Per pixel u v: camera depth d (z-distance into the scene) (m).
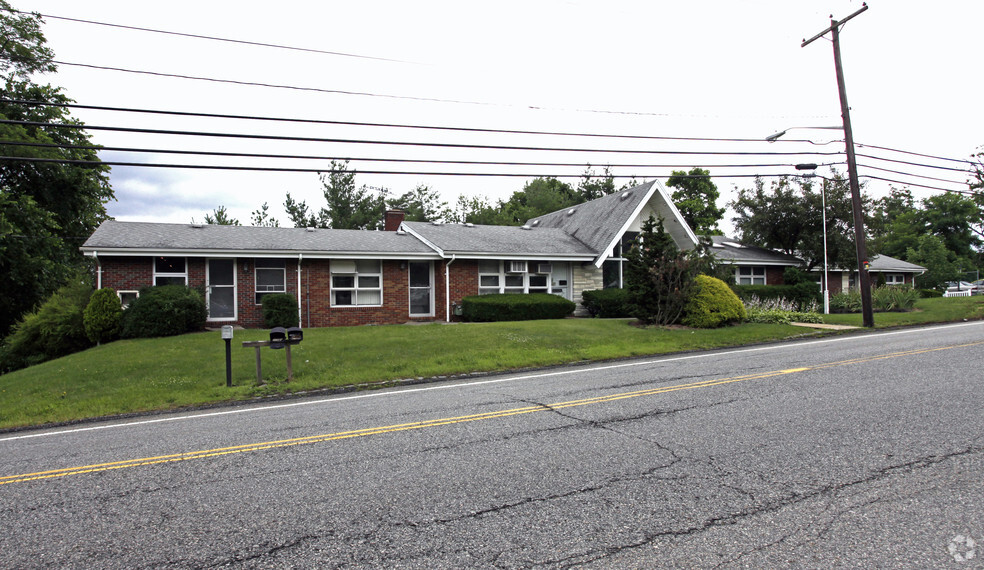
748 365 10.37
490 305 19.25
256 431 6.68
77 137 25.31
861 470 4.61
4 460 5.91
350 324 19.31
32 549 3.58
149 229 18.58
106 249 16.03
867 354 11.17
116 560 3.41
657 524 3.70
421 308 20.61
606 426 6.18
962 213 52.12
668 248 17.09
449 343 13.44
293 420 7.28
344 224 41.72
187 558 3.41
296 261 18.66
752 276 28.22
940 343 12.52
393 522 3.84
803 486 4.30
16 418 8.45
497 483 4.51
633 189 24.59
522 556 3.32
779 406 6.89
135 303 15.07
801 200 27.19
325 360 11.72
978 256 52.53
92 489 4.72
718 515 3.82
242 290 17.91
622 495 4.20
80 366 11.49
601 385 8.84
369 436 6.11
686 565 3.17
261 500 4.31
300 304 18.66
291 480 4.75
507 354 12.44
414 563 3.26
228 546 3.55
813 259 27.81
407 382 10.35
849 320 19.12
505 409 7.25
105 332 15.14
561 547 3.42
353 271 19.48
